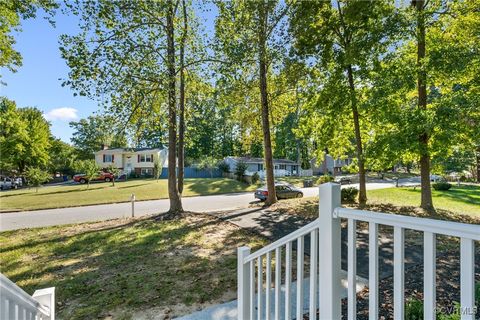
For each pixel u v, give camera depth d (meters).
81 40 7.90
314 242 1.86
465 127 9.16
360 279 4.34
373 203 12.20
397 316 1.39
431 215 9.97
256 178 27.94
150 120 10.09
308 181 27.70
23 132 32.03
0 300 1.71
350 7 10.52
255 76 12.91
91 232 8.41
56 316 3.68
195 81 10.94
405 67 9.88
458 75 9.33
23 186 32.22
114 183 27.75
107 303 4.00
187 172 37.25
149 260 5.80
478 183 26.92
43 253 6.46
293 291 4.09
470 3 9.48
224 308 3.73
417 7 10.34
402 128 9.85
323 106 12.16
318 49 11.56
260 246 6.66
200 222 9.24
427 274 1.29
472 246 1.13
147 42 8.81
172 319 3.52
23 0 8.29
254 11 10.23
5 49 10.43
